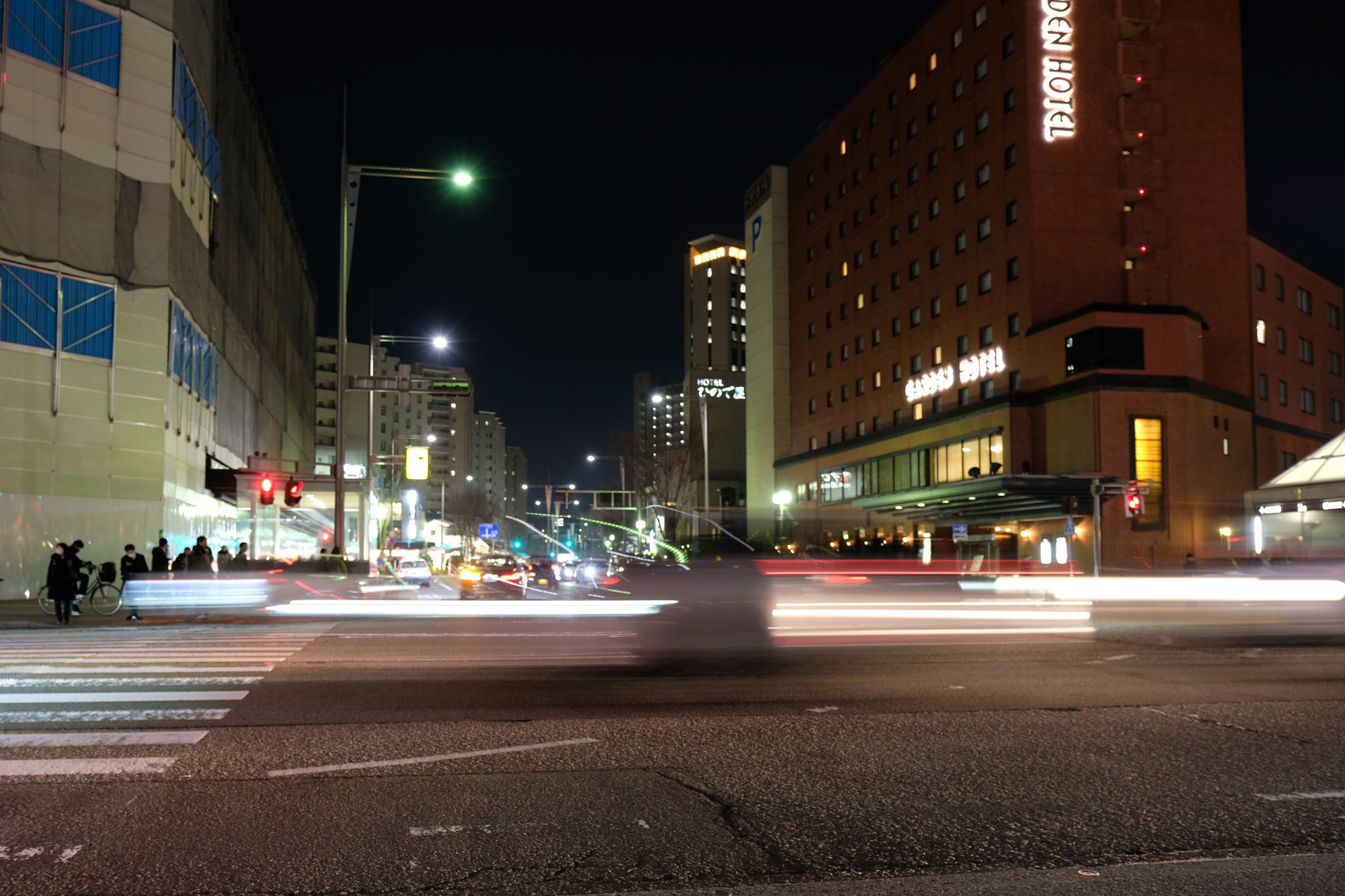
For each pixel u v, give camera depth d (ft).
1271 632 58.95
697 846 17.52
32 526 83.05
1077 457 151.53
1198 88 171.42
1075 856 17.04
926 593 107.76
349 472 179.63
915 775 22.63
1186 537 147.64
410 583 157.07
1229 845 17.69
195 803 19.97
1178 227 168.76
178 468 101.71
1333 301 222.48
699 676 38.34
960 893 15.30
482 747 25.30
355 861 16.61
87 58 89.56
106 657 43.19
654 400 247.29
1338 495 122.52
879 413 221.46
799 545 237.45
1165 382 148.46
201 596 77.82
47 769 22.70
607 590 121.80
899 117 215.51
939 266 197.36
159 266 95.20
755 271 289.74
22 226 83.41
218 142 120.26
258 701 31.73
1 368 81.61
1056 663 42.63
